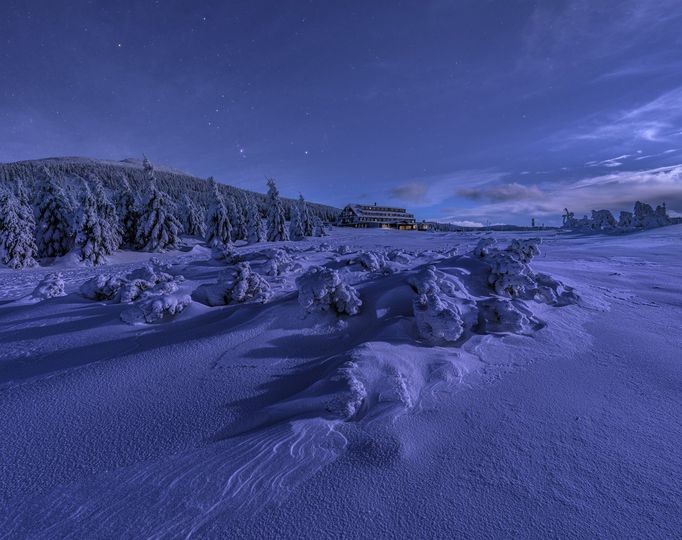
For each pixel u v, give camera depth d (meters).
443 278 6.27
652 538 1.85
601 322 5.82
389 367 3.58
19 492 2.23
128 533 1.91
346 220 80.88
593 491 2.18
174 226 31.62
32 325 5.96
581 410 3.14
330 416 2.94
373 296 5.82
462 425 2.90
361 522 1.97
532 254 8.88
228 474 2.32
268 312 5.43
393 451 2.53
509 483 2.25
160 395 3.47
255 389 3.59
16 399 3.43
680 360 4.26
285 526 1.95
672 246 20.06
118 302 7.32
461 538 1.87
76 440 2.78
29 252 21.55
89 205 23.39
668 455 2.53
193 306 6.17
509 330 5.01
